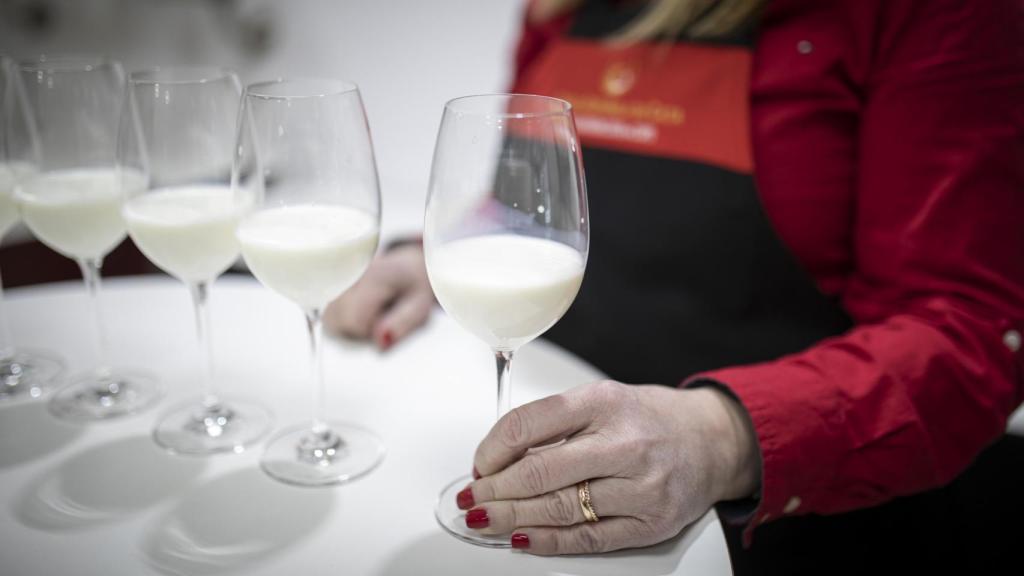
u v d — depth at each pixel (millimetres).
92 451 795
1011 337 834
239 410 867
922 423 760
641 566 642
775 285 1067
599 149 1175
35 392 899
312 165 735
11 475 755
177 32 2996
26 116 891
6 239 2336
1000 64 853
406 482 748
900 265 910
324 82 773
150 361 975
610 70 1177
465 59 2727
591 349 1188
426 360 969
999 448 1090
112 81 910
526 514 651
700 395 742
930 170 888
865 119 969
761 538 989
